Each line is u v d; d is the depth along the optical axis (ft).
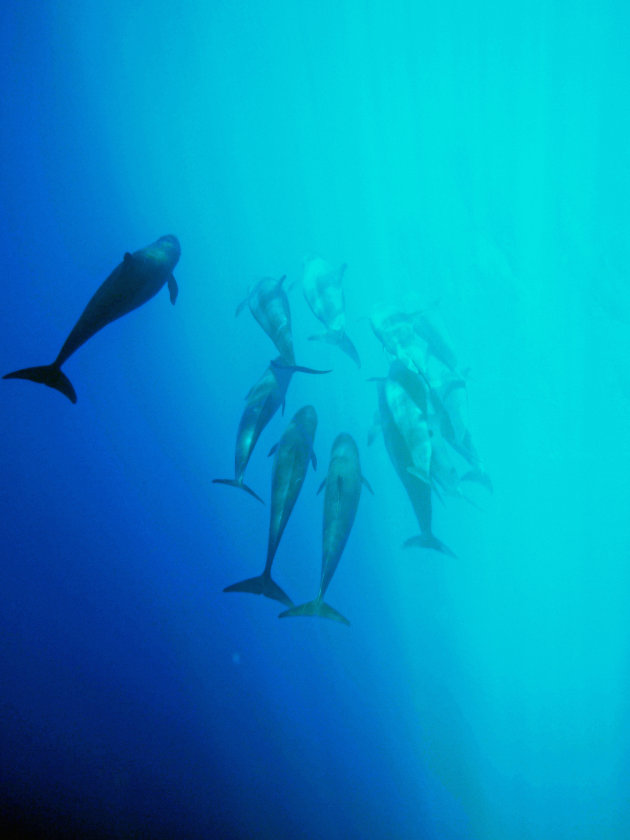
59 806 15.30
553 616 21.13
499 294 27.81
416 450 10.52
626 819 16.40
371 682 19.89
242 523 24.08
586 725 18.66
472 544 23.06
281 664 20.33
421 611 21.48
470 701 19.29
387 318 13.91
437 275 33.42
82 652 20.11
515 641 20.57
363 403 26.71
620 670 19.75
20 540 23.45
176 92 39.14
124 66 37.91
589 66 42.73
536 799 17.10
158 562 23.12
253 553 23.32
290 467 10.69
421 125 43.47
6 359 28.66
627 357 27.14
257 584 10.50
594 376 27.02
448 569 22.47
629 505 23.38
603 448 24.76
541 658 20.20
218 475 24.85
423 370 12.93
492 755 17.94
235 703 18.92
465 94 42.83
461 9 39.73
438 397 11.63
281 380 12.28
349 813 16.17
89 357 28.76
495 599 21.66
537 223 37.11
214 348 29.48
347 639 21.16
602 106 43.88
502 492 23.86
